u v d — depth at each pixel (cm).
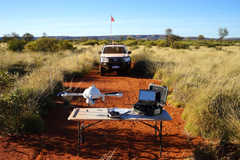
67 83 1023
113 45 1352
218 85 636
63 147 417
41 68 1093
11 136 458
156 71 1214
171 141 446
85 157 381
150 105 382
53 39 2555
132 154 393
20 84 736
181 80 867
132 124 543
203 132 458
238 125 437
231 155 375
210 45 4731
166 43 4262
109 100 748
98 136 469
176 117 585
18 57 1516
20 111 489
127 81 1091
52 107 648
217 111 489
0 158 371
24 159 371
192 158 365
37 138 453
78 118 363
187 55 1961
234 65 1101
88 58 1734
